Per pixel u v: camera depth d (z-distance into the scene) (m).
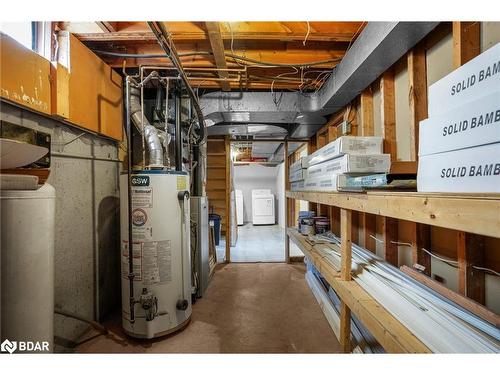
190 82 2.44
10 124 1.15
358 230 2.51
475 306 1.05
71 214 1.79
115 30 1.75
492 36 1.13
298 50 2.13
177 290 1.90
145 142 2.06
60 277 1.68
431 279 1.35
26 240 1.04
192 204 2.55
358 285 1.44
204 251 2.68
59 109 1.58
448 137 0.77
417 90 1.55
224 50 1.92
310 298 2.49
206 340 1.80
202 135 2.75
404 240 1.80
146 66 2.19
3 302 1.00
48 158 1.39
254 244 5.07
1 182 1.00
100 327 1.87
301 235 2.99
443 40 1.43
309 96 2.63
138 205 1.81
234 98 2.64
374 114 2.15
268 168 8.32
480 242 1.18
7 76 1.26
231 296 2.55
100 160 2.15
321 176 2.16
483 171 0.65
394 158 1.83
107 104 2.15
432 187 0.84
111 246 2.29
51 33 1.64
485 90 0.65
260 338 1.81
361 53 1.64
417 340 0.92
